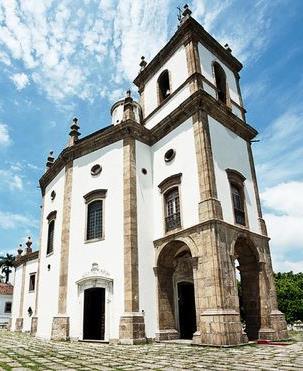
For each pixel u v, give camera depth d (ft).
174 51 64.80
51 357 30.81
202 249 45.39
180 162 53.57
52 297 58.03
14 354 33.37
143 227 53.16
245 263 53.98
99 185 57.88
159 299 50.08
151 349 37.78
